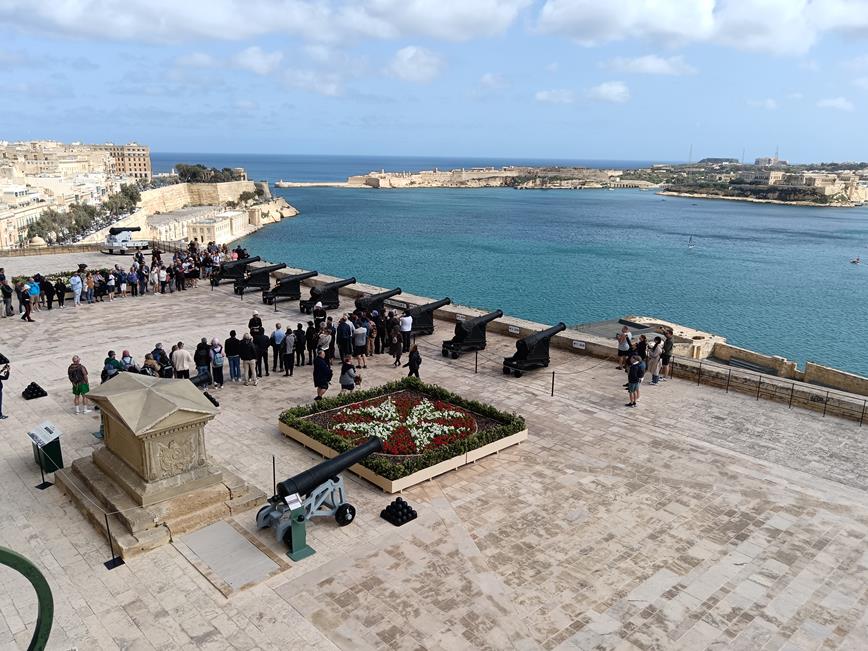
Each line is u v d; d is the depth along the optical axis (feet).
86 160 580.71
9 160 500.33
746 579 34.09
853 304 285.02
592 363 71.82
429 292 293.23
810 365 88.79
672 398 60.75
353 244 438.40
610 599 32.30
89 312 89.81
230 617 30.55
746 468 46.68
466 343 73.10
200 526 38.29
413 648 28.71
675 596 32.60
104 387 39.60
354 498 42.06
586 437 51.78
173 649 28.48
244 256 120.67
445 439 48.42
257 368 65.16
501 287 308.19
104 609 30.99
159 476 37.70
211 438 50.42
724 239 505.25
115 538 35.68
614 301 282.97
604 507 41.06
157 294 102.17
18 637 28.99
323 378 56.75
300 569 34.32
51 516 39.17
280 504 37.47
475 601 31.91
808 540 37.83
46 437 42.83
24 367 66.03
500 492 42.83
